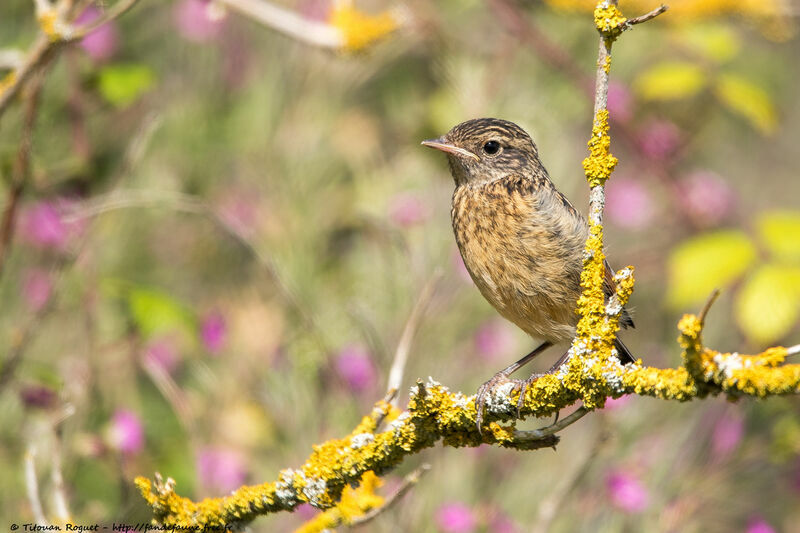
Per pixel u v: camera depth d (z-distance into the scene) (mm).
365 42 10203
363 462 6207
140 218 12250
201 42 13461
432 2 13578
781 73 16750
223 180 13008
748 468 11391
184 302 12383
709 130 14617
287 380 10781
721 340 12383
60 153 12086
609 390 5602
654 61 14180
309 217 12461
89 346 10609
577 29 14062
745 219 14266
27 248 11555
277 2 13250
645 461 10883
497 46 13688
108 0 12953
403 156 13016
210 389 11305
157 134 12836
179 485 10438
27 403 10250
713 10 12484
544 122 12891
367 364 10641
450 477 10398
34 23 12898
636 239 13766
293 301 10516
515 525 10320
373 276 11266
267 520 10188
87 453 10039
